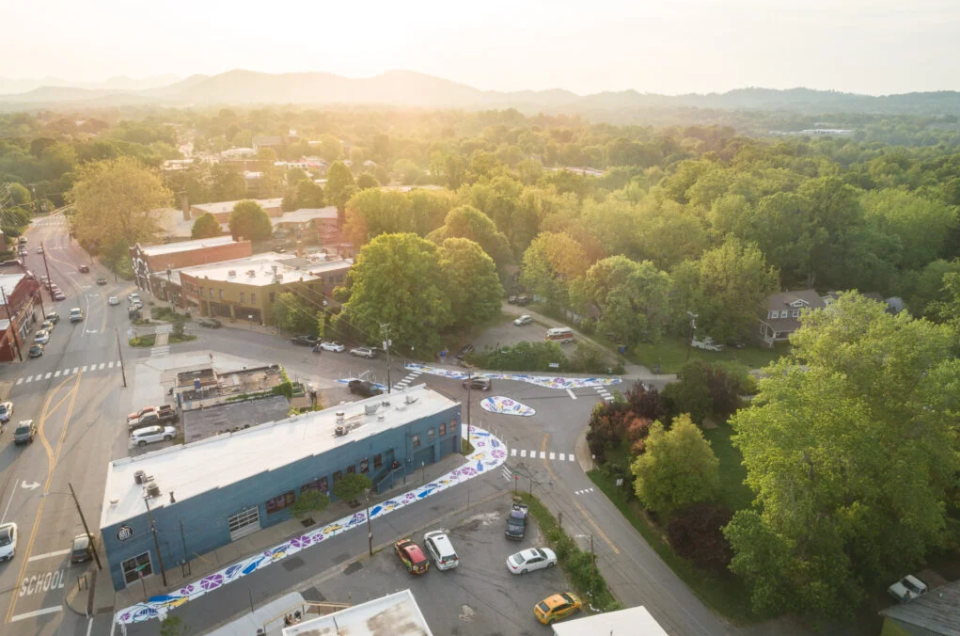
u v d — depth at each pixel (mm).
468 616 40875
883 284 110250
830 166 175125
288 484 49594
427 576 44531
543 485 56656
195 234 133500
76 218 135125
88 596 41750
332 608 40938
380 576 44375
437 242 117000
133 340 87250
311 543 47750
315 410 66625
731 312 94625
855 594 41438
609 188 176625
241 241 123500
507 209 136375
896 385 44906
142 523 42406
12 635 38438
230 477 47219
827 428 42312
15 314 85438
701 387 65812
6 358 80125
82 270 123875
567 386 78062
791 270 117250
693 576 45625
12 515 49688
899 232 118000
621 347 90438
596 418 64062
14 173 188625
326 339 88750
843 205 112062
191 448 51500
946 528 48844
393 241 85875
